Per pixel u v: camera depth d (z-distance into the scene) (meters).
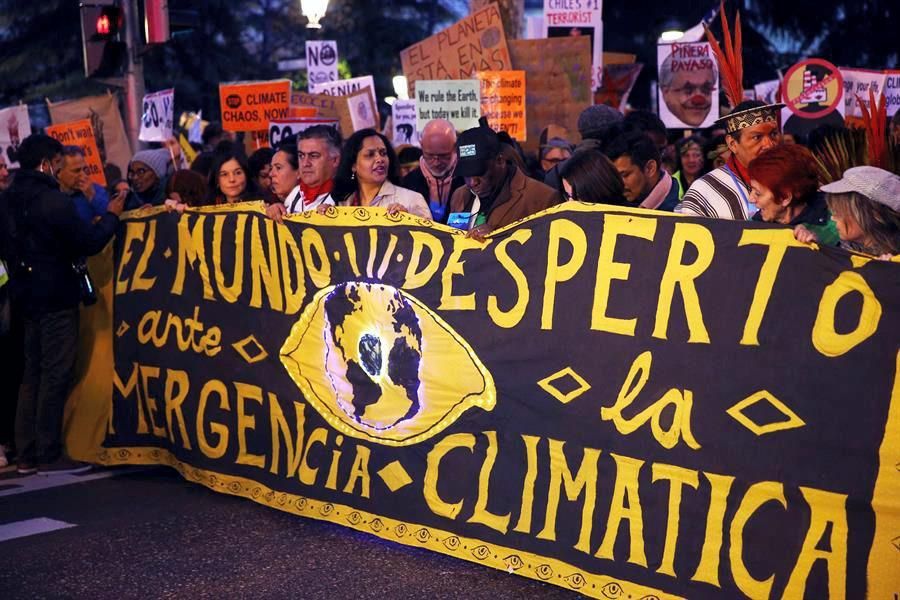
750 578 3.85
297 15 35.03
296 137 6.94
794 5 29.25
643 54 27.45
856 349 3.63
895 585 3.54
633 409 4.15
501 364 4.57
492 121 9.44
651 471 4.10
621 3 27.48
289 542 5.03
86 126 10.04
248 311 5.68
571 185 4.85
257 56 35.12
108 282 6.44
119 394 6.36
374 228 5.09
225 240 5.79
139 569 4.73
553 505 4.41
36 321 6.38
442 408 4.79
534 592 4.36
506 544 4.54
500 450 4.59
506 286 4.57
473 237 4.71
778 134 4.90
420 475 4.88
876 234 3.89
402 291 4.93
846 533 3.63
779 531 3.78
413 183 6.84
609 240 4.26
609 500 4.23
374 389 5.06
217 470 5.84
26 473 6.43
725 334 3.91
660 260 4.11
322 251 5.30
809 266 3.76
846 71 10.37
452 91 8.66
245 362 5.70
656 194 5.69
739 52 5.46
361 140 5.91
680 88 9.86
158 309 6.17
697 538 3.98
